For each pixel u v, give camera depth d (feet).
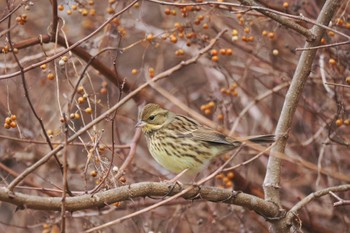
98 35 46.78
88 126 27.55
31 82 47.26
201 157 38.88
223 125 44.27
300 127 50.70
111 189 29.73
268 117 50.01
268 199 33.94
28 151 45.44
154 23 51.52
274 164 34.71
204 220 48.37
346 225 46.16
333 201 48.11
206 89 51.72
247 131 47.73
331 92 43.96
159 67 50.42
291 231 34.14
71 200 28.02
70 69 44.04
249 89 49.78
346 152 48.19
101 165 32.14
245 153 45.16
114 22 40.98
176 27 41.19
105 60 47.91
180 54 41.91
